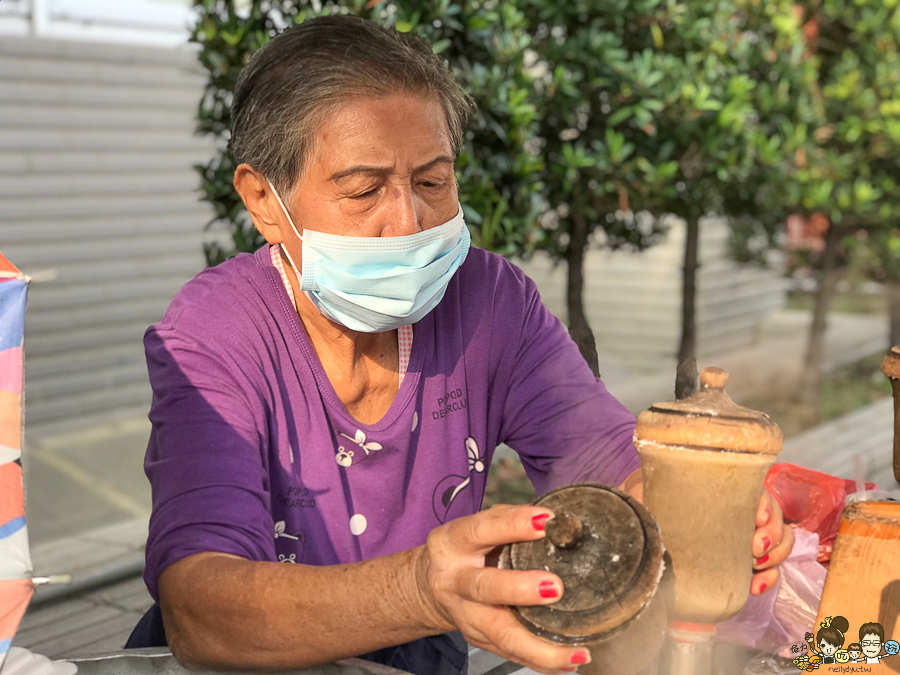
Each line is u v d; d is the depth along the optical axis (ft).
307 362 4.84
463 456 5.30
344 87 4.26
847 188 19.17
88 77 19.74
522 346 5.47
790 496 4.90
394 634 3.53
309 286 4.57
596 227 13.84
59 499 15.29
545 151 12.96
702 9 13.62
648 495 3.26
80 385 19.94
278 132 4.38
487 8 11.57
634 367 22.50
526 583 2.98
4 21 19.48
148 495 15.69
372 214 4.46
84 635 9.63
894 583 3.39
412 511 5.20
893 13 18.74
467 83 10.89
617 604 2.95
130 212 20.68
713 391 3.35
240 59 10.16
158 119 20.94
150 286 21.17
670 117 12.87
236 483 4.26
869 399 21.34
